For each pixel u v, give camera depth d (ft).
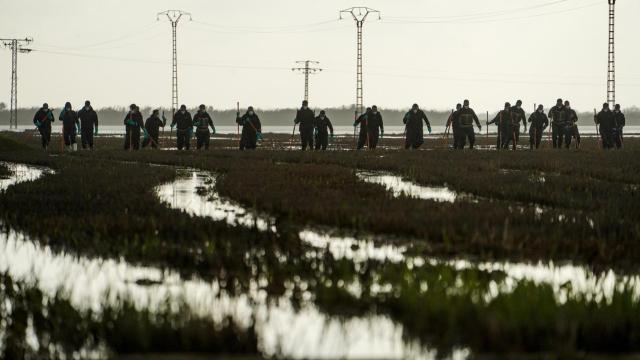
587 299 70.18
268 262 90.84
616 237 107.65
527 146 494.59
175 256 95.71
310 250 101.40
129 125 380.99
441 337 62.85
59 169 245.24
